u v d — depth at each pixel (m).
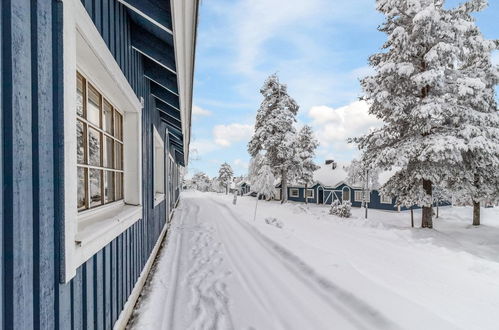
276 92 28.59
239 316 3.52
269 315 3.58
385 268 6.05
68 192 1.42
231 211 14.84
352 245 8.65
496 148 11.41
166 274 4.86
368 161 14.41
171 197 12.11
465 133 11.36
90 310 1.91
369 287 4.17
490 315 3.77
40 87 1.22
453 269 6.54
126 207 3.23
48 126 1.30
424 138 12.15
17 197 1.04
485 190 14.29
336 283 4.32
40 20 1.23
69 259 1.43
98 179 2.68
